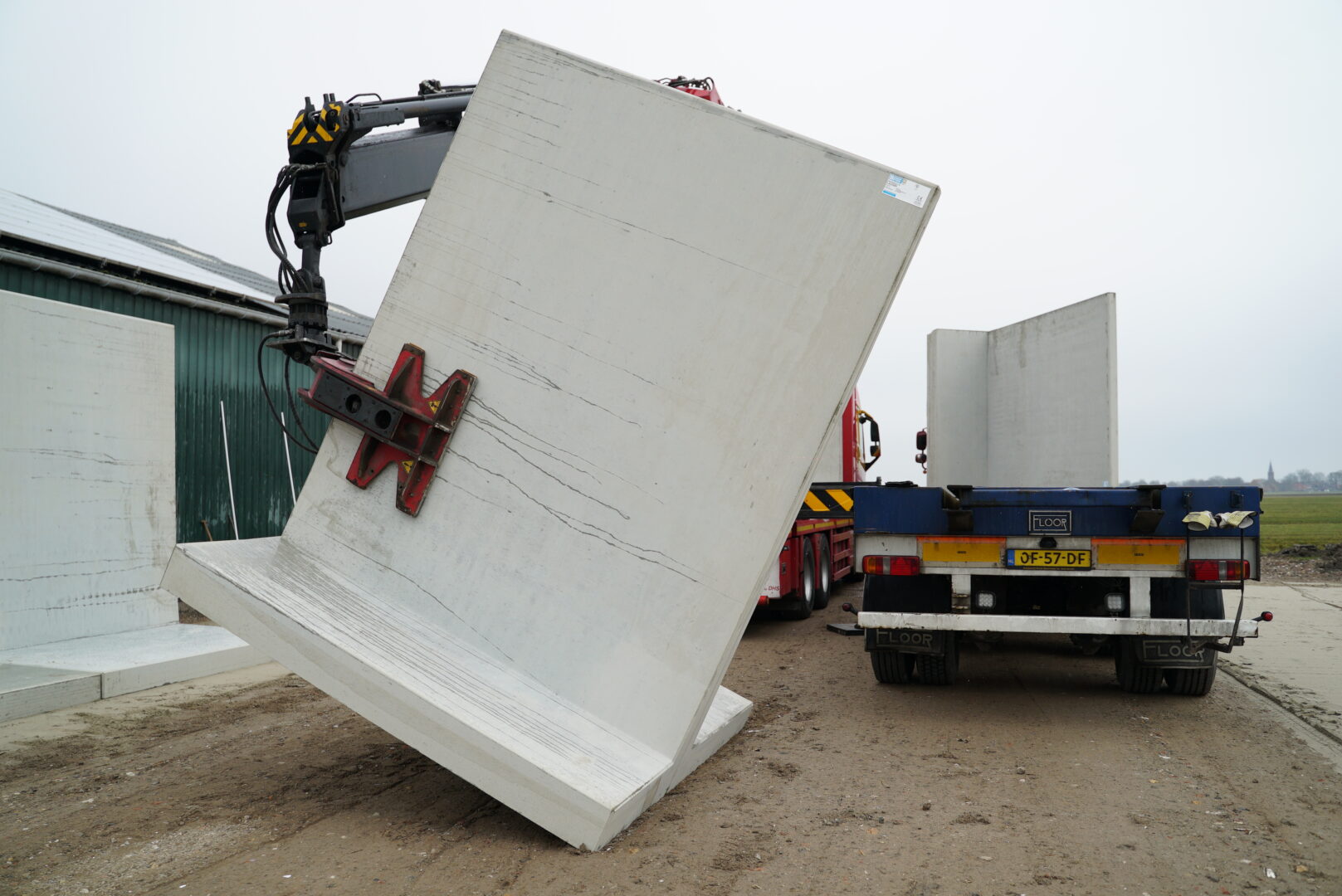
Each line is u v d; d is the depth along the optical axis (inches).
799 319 153.7
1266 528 1482.5
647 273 161.0
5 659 284.0
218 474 555.2
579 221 164.9
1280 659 331.0
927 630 245.9
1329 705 251.9
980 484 370.6
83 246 505.4
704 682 154.1
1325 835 149.9
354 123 223.0
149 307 522.9
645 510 158.2
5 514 299.9
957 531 232.4
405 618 162.7
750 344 155.6
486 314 167.9
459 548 165.0
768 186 156.6
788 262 154.9
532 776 137.4
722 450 155.5
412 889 124.3
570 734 150.2
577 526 160.7
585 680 158.1
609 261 163.0
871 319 150.4
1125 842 145.8
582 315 163.6
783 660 320.5
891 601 245.9
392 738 210.2
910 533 235.1
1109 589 234.8
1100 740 211.8
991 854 140.3
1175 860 138.2
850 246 152.2
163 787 173.8
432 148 253.9
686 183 160.6
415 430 167.2
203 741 210.1
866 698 259.6
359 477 170.1
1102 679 288.8
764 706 249.1
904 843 144.7
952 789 174.1
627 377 160.7
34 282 466.3
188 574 155.6
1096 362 288.8
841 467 468.1
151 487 358.0
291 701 254.4
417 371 168.9
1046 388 321.7
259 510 584.7
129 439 348.5
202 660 292.0
